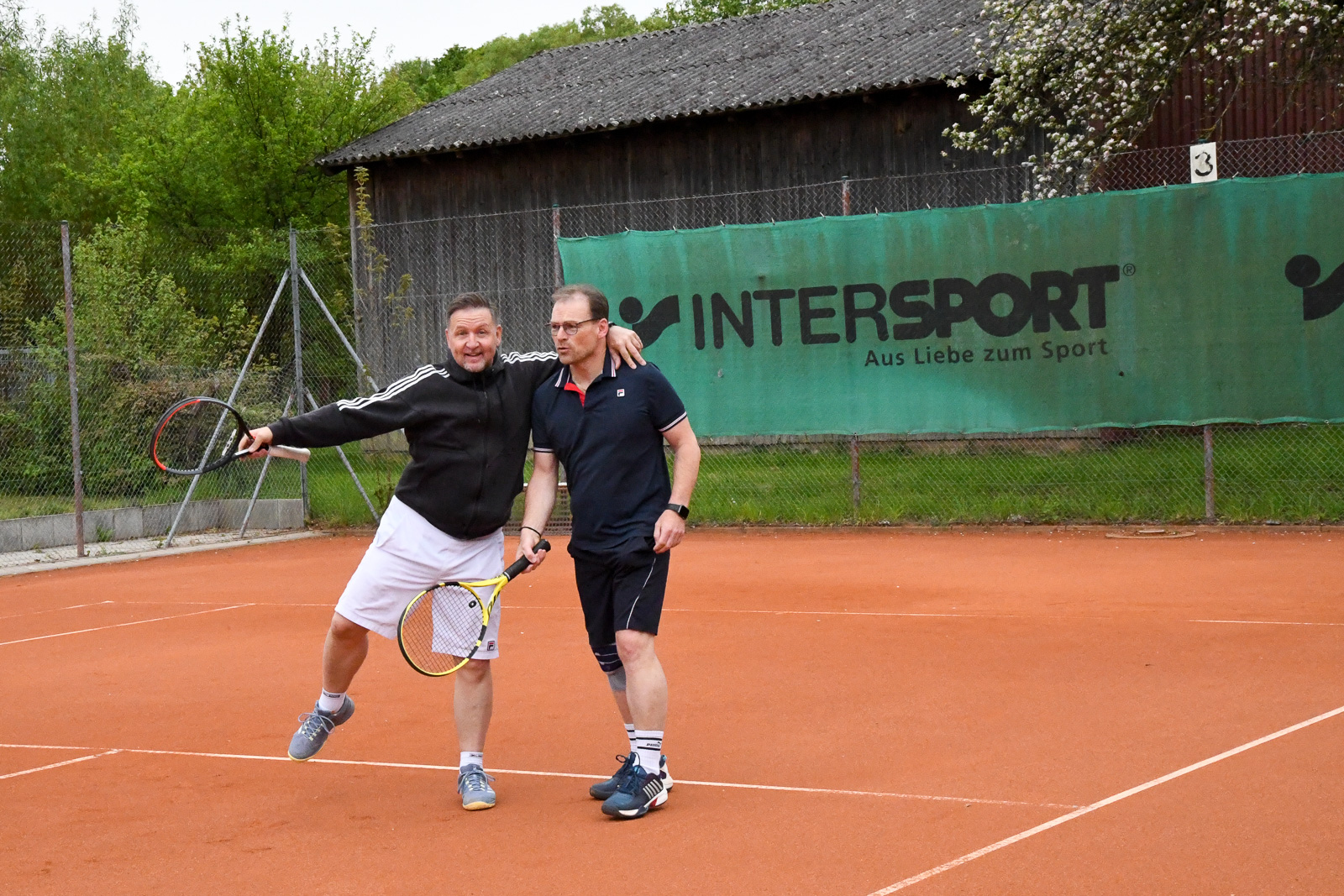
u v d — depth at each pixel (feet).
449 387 14.42
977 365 37.68
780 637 23.09
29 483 46.11
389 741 17.19
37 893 12.03
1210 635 21.61
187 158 86.22
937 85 53.42
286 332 50.44
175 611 29.09
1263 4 41.73
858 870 11.75
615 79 67.05
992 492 39.63
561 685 20.06
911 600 26.53
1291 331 34.99
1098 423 36.70
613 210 61.46
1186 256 35.65
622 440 14.20
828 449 42.68
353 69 89.10
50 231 55.62
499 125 63.62
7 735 18.28
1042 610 24.64
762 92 57.47
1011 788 13.96
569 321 14.08
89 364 45.93
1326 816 12.60
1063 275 36.70
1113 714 16.85
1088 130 43.45
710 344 40.32
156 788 15.43
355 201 67.97
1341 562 29.01
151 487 46.06
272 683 21.01
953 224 37.55
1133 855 11.79
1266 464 39.93
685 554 35.58
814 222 38.88
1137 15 42.52
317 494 46.01
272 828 13.76
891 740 16.14
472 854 12.70
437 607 14.32
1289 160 49.39
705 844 12.67
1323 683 18.02
